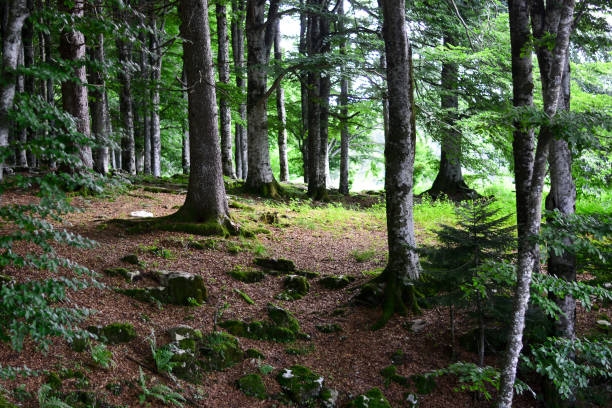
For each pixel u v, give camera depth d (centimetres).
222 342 660
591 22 763
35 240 368
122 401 515
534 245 502
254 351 674
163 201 1307
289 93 2855
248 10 1614
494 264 556
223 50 1814
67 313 393
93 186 372
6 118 370
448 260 683
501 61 1285
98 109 1304
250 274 869
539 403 652
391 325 778
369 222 1407
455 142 1407
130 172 1758
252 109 1630
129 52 1681
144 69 1709
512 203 1683
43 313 371
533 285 502
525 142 722
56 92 1948
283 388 620
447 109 1385
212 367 630
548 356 545
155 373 579
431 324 782
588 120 475
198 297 760
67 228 915
